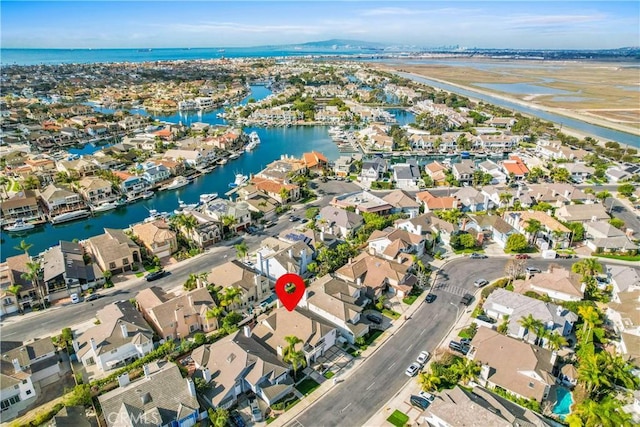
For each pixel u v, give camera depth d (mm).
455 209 139375
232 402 70812
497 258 120438
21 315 94438
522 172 186500
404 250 116000
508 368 74188
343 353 83625
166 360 79625
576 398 70250
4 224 141625
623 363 72188
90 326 90750
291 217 147500
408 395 73375
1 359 71688
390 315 95000
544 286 99312
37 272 97750
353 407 70812
